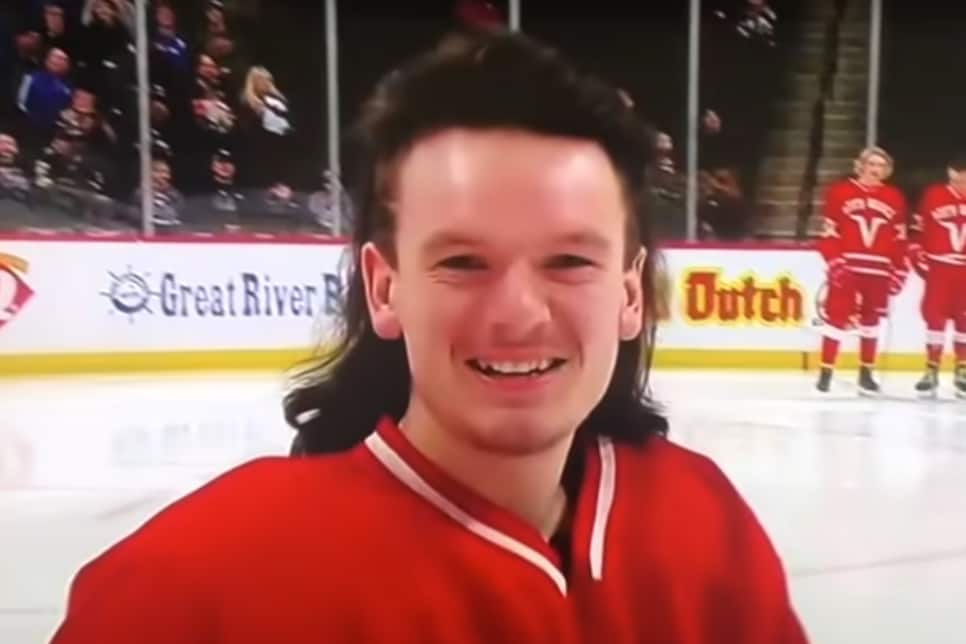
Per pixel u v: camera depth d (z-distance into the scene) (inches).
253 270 264.1
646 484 38.3
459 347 32.0
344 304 38.2
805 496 134.9
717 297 271.7
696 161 307.9
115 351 259.0
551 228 31.2
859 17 334.6
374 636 32.4
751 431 181.8
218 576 32.2
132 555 32.8
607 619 35.0
